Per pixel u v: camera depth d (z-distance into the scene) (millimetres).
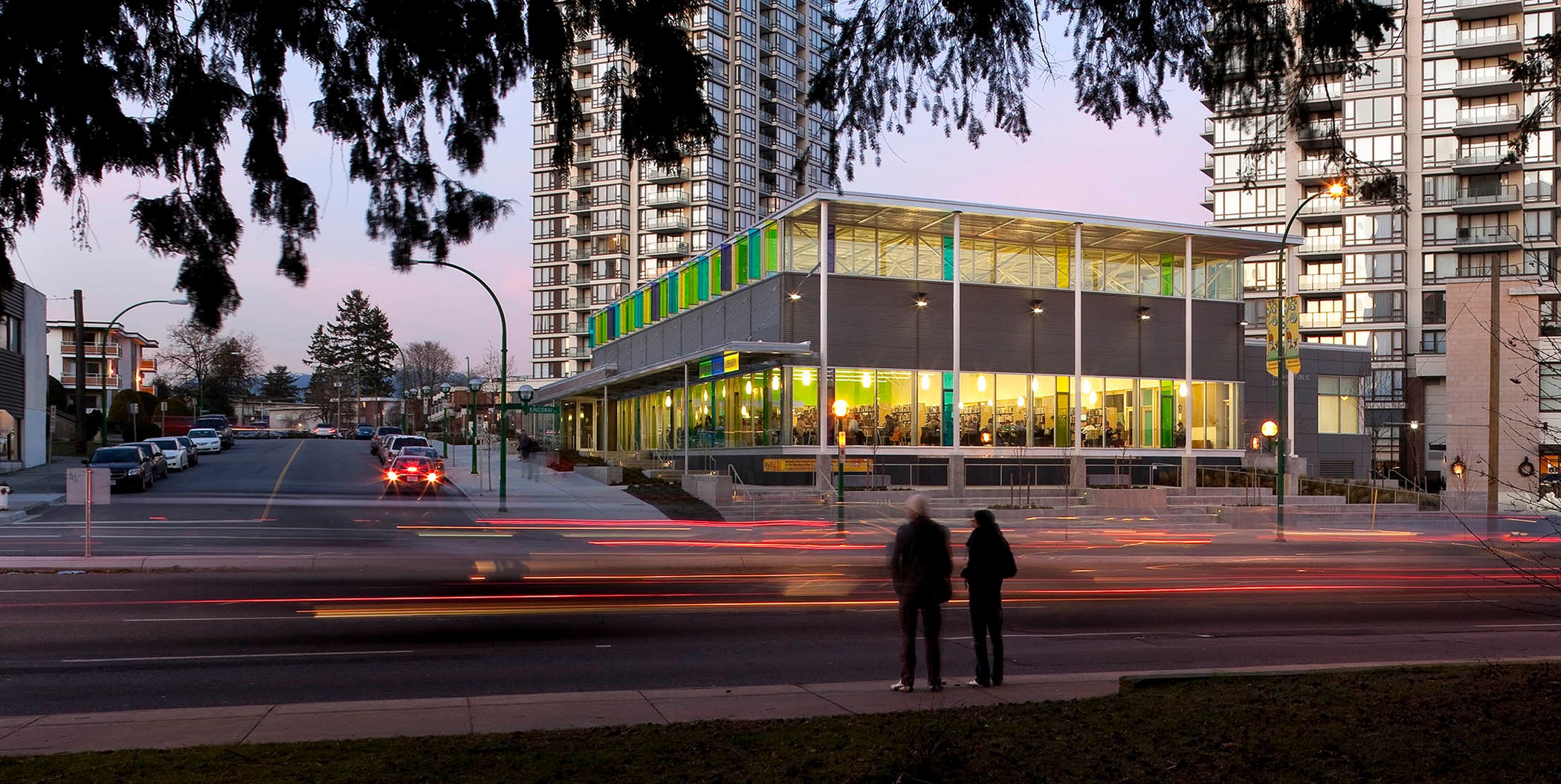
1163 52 7707
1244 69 7609
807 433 40594
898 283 41812
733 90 119750
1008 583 20453
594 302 125812
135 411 61469
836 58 8422
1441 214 76625
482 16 6574
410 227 6938
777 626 14602
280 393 173625
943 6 7914
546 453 58781
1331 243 79438
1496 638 14359
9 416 48469
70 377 95875
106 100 6039
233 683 10523
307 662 11617
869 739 7730
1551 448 12672
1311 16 7312
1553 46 9133
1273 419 51094
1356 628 15297
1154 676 10188
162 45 6379
